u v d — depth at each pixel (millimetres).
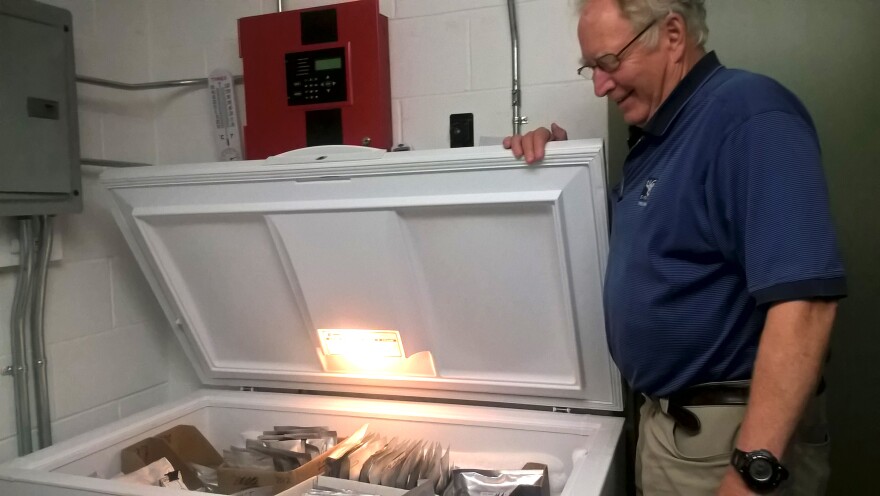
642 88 1128
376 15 1683
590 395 1559
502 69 1683
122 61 1959
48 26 1586
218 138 1935
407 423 1695
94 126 1870
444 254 1478
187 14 1988
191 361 1924
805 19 1417
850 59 1396
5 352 1640
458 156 1335
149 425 1689
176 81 1961
